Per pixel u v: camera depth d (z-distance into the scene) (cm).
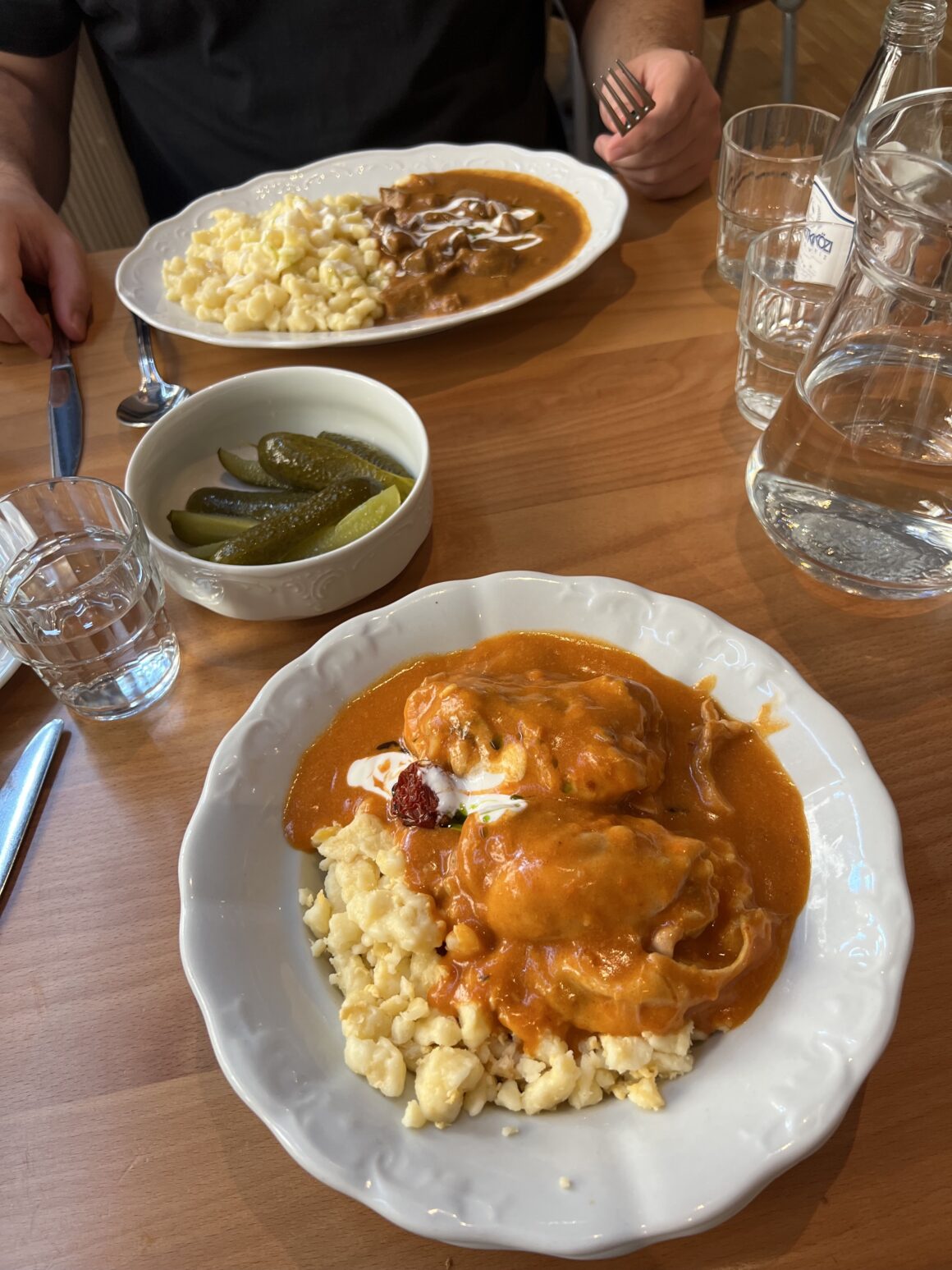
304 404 50
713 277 59
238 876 32
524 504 47
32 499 45
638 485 48
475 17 77
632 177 65
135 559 41
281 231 58
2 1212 28
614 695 33
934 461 36
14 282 59
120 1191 29
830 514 39
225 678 42
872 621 41
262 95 77
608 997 28
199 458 49
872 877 29
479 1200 25
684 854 29
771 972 29
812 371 39
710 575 43
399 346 57
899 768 36
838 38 156
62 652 40
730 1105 26
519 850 30
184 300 58
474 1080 28
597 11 80
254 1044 28
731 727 34
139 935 34
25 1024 32
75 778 39
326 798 35
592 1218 24
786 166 55
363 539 40
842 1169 27
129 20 77
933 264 34
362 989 30
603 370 54
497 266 58
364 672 37
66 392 56
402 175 68
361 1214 28
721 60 124
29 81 80
